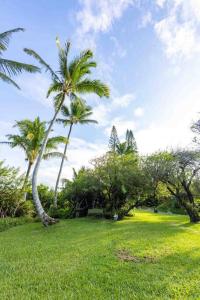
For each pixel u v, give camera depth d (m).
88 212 20.77
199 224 15.55
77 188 20.91
